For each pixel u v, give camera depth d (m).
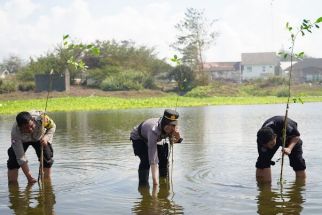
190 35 65.38
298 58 7.42
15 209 5.67
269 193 6.22
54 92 49.12
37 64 58.22
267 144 6.87
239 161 8.76
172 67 67.56
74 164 8.70
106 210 5.56
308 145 10.93
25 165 7.16
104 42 63.97
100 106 34.28
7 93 49.44
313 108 29.33
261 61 105.75
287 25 7.08
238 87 59.81
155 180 6.81
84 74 58.59
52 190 6.62
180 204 5.76
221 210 5.46
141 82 56.81
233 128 15.92
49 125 7.53
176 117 6.93
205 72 64.94
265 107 31.98
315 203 5.68
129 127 16.80
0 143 12.49
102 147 11.09
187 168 8.09
